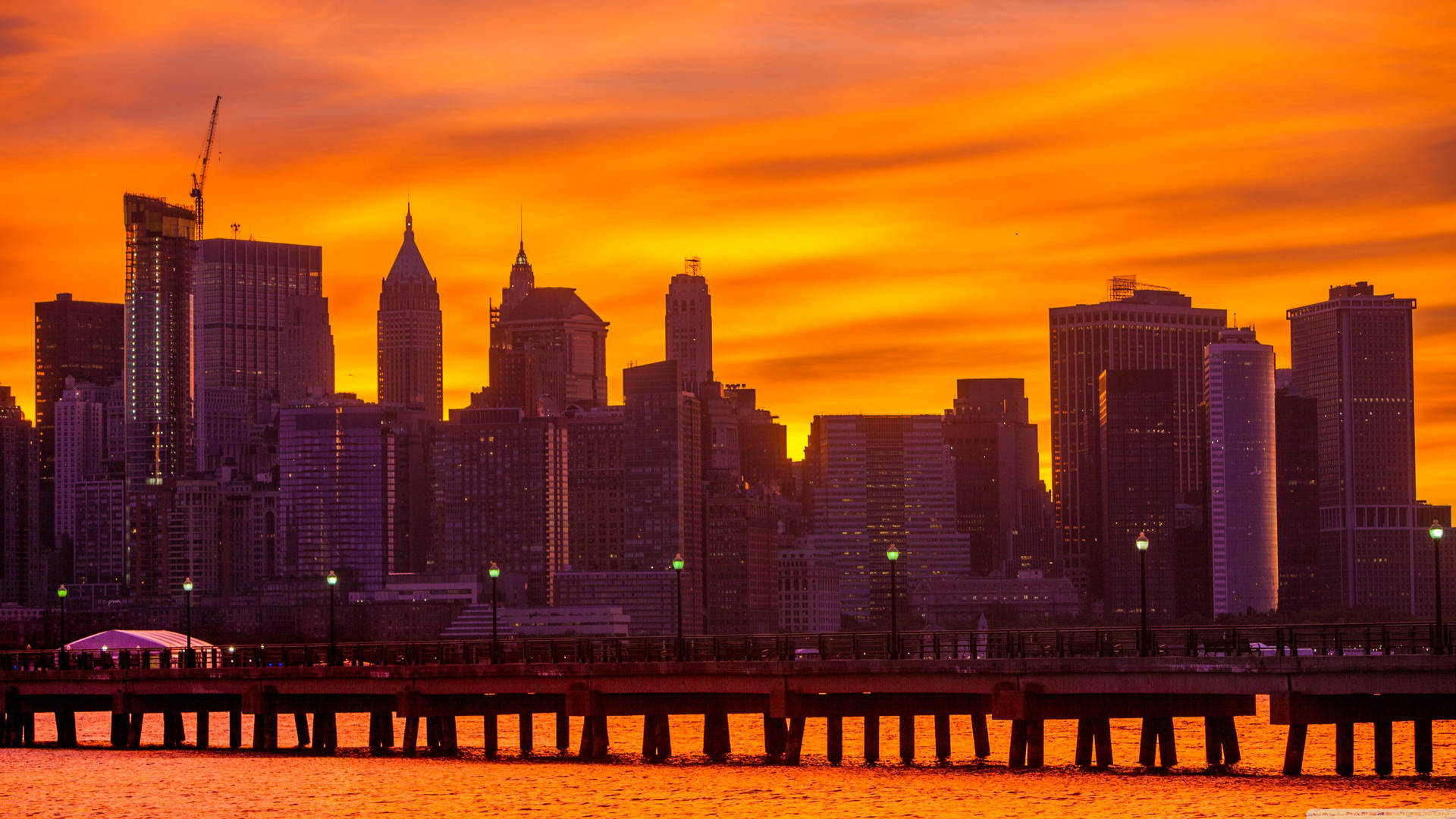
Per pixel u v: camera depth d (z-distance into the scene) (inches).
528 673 5251.0
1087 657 4544.8
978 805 4530.0
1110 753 5088.6
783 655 5157.5
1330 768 5497.1
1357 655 4315.9
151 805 4990.2
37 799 5137.8
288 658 6348.4
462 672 5344.5
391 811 4751.5
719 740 5531.5
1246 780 4845.0
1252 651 4921.3
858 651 5182.1
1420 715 4510.3
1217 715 4795.8
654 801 4758.9
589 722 5487.2
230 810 4867.1
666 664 5044.3
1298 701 4357.8
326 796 5009.8
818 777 5073.8
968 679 4662.9
